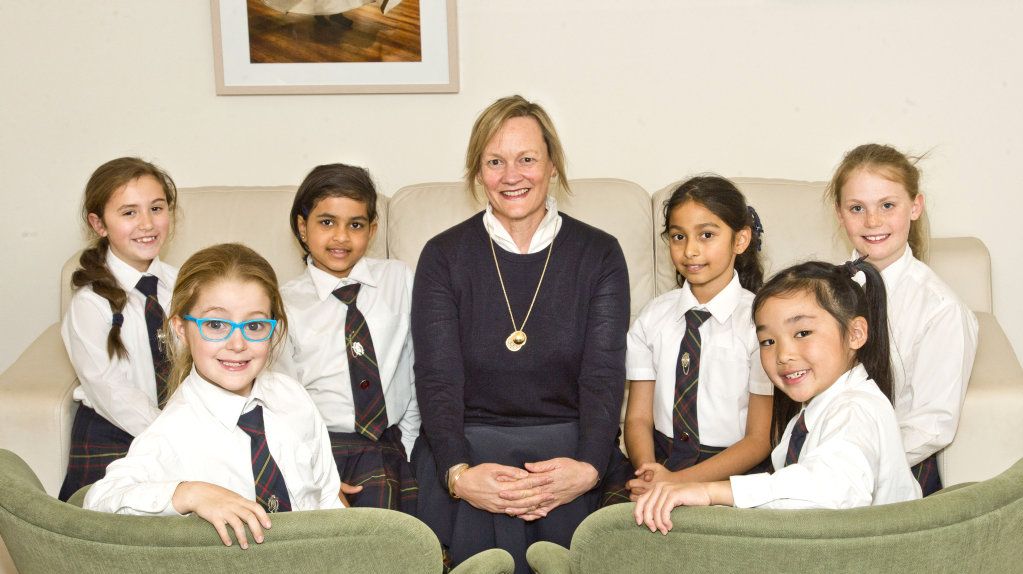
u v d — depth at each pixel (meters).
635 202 2.61
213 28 2.89
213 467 1.71
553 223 2.27
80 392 2.25
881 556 1.17
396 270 2.45
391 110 2.97
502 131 2.15
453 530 2.05
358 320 2.32
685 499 1.32
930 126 2.92
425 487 2.14
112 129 2.99
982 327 2.39
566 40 2.92
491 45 2.93
